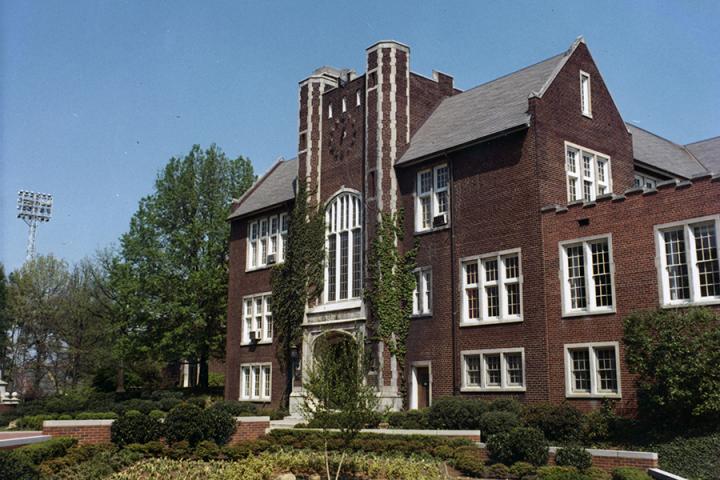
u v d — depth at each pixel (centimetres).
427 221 3362
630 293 2531
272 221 4403
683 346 2102
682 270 2423
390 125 3541
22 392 6606
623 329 2350
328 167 3862
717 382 2036
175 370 7275
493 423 2439
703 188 2389
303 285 3841
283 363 4025
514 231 2928
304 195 3962
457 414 2644
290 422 3512
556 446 2231
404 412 2955
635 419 2378
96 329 6400
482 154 3116
